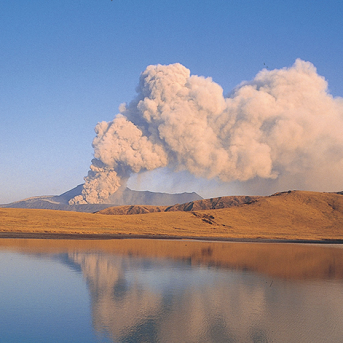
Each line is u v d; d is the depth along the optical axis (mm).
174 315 17281
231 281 26156
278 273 30422
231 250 50594
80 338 14141
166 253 43375
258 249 53969
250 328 15609
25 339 14008
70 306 18609
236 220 121375
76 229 84938
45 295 20891
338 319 17125
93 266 31438
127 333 14727
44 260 34531
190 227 106938
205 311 18062
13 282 24359
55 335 14438
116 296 20875
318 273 31172
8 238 59844
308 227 120125
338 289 24219
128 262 34500
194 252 45812
